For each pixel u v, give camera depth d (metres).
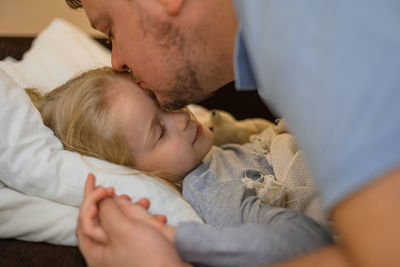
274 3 0.51
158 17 0.76
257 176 1.06
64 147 1.04
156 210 0.88
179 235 0.68
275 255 0.67
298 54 0.48
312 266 0.48
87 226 0.73
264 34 0.52
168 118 1.05
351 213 0.44
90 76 1.09
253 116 1.75
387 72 0.42
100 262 0.71
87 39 1.60
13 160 0.86
